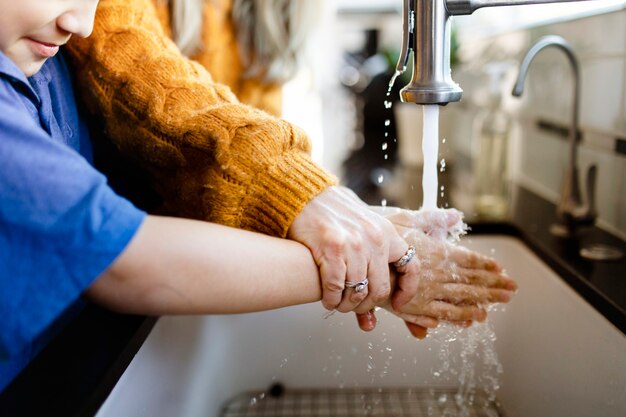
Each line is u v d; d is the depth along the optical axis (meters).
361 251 0.60
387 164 1.90
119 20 0.74
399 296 0.69
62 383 0.51
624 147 0.91
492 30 1.64
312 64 1.30
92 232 0.46
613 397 0.68
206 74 0.77
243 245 0.54
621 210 0.95
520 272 0.97
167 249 0.49
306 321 0.92
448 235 0.80
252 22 1.17
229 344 0.91
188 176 0.67
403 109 1.72
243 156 0.62
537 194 1.26
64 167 0.45
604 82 0.97
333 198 0.63
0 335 0.46
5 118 0.44
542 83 1.24
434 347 0.89
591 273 0.80
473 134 1.47
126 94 0.70
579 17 1.05
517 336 0.92
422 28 0.58
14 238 0.44
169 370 0.70
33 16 0.47
